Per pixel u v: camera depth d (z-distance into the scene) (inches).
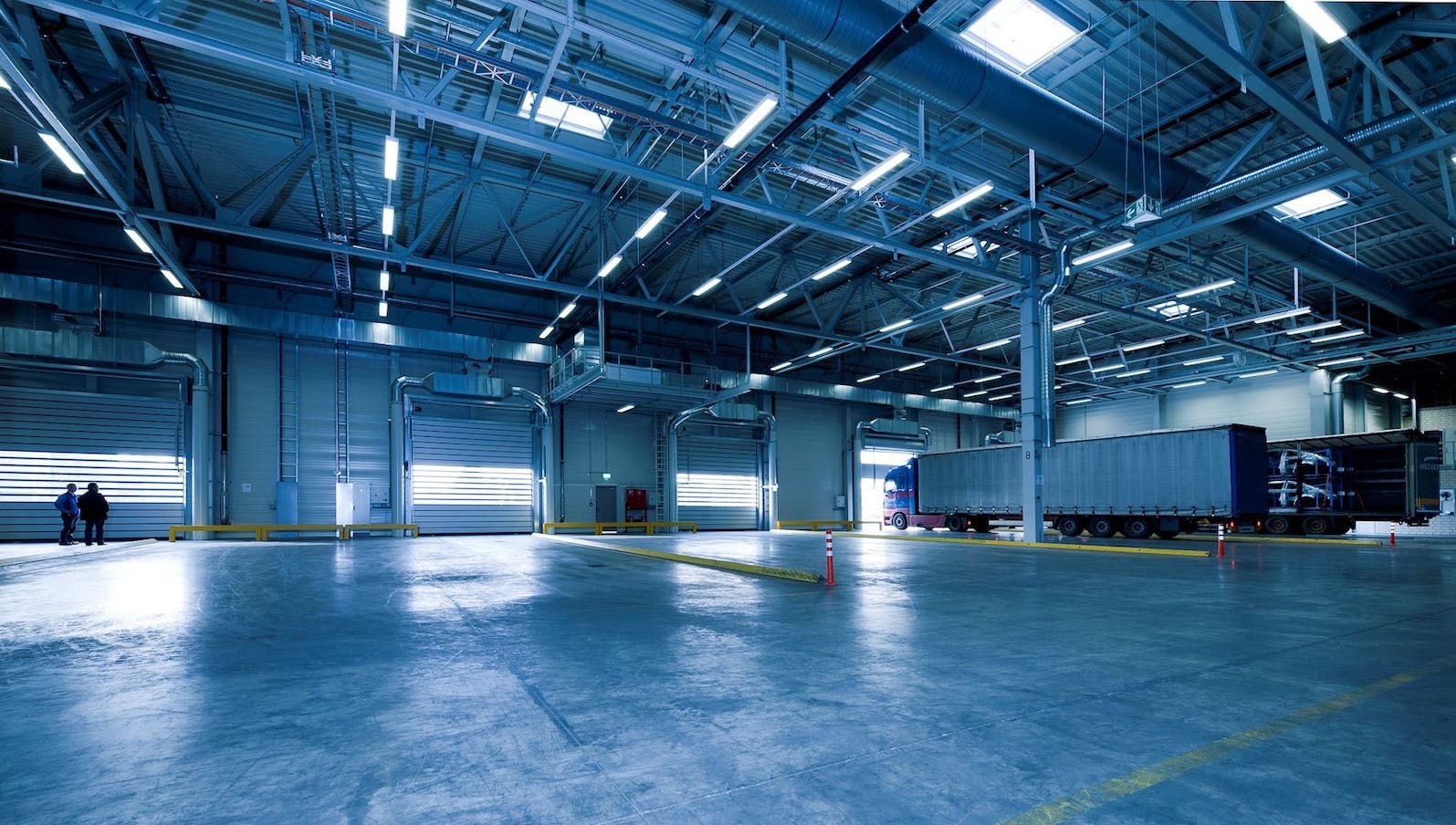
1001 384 1696.6
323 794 135.6
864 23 410.9
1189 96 563.5
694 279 1069.1
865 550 789.9
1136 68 528.1
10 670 232.7
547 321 1182.3
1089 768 147.6
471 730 171.6
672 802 131.5
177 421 940.6
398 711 186.9
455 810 128.5
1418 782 140.3
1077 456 1069.1
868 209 792.3
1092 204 748.6
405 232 894.4
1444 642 269.6
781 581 478.9
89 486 803.4
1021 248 769.6
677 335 1309.1
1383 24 458.6
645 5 483.8
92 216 874.8
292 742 164.1
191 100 607.2
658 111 614.2
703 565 604.4
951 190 733.9
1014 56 517.7
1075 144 517.7
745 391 1072.8
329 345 1056.2
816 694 201.2
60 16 507.5
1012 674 222.2
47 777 144.3
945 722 176.2
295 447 1019.9
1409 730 170.6
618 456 1294.3
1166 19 390.3
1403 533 1149.1
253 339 1003.3
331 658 247.3
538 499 1200.8
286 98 610.5
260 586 453.7
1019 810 128.0
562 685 210.8
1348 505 1086.4
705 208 640.4
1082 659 243.1
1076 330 1309.1
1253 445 922.1
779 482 1470.2
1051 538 1013.8
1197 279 1018.7
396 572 541.6
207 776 144.5
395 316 1087.6
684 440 1365.7
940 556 707.4
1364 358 1177.4
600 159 529.7
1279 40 499.2
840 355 1544.0
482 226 885.8
